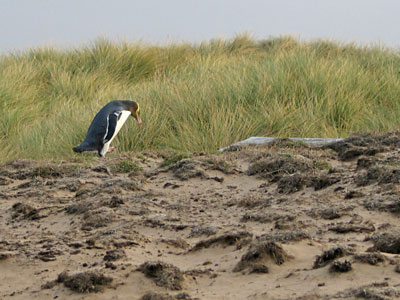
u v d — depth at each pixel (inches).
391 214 288.2
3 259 264.5
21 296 225.1
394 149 453.7
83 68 1099.9
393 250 231.1
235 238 266.4
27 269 253.6
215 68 911.0
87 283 221.1
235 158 492.1
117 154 589.6
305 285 202.2
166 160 490.6
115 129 550.0
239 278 221.6
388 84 813.2
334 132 643.5
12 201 399.9
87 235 305.9
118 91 903.7
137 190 405.7
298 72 791.7
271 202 342.6
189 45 1285.7
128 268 236.2
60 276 233.0
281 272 221.1
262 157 475.5
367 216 288.8
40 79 1045.8
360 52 1142.3
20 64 1059.9
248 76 800.9
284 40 1317.7
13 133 765.3
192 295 208.1
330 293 190.1
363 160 393.1
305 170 418.0
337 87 754.8
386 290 182.9
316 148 518.3
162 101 745.6
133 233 296.8
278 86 746.8
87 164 506.3
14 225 348.2
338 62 893.2
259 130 652.1
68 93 967.6
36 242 296.0
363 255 213.0
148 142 658.8
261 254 232.4
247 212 327.3
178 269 227.8
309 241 255.3
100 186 409.4
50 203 386.0
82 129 690.2
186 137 633.6
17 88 932.0
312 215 301.7
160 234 303.1
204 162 456.1
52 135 707.4
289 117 672.4
